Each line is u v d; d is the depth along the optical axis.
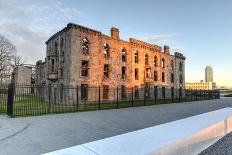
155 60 46.25
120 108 23.05
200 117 9.54
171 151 5.21
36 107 22.67
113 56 36.47
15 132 10.16
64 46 32.53
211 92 50.88
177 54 53.06
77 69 31.08
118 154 4.37
